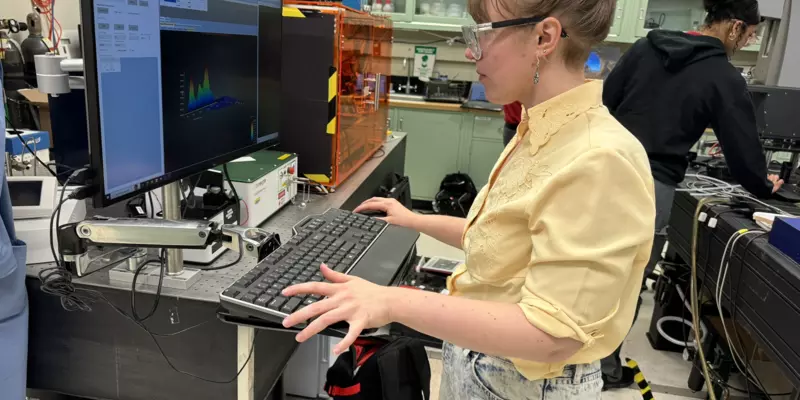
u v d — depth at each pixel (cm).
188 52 106
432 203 445
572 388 90
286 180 160
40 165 146
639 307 291
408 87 463
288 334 125
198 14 108
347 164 200
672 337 256
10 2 218
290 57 171
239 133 130
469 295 96
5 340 97
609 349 86
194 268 113
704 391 227
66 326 109
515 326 74
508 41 80
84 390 112
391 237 125
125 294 104
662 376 239
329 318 74
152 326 106
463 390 102
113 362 110
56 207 110
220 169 141
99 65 84
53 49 173
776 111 222
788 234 154
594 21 77
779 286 150
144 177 98
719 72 212
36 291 108
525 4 76
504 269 86
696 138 225
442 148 434
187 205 122
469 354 101
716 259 194
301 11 167
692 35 221
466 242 99
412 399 158
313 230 121
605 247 71
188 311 104
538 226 76
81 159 142
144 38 93
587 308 72
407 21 436
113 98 88
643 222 72
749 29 221
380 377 156
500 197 88
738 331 212
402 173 301
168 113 102
